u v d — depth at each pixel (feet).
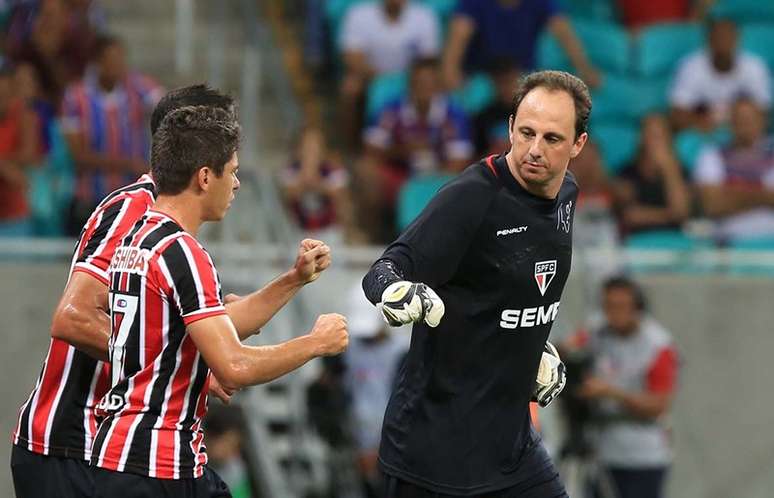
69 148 114.21
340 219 119.96
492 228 53.72
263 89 151.53
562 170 53.62
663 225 123.75
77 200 113.09
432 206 53.57
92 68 123.24
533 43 135.54
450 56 133.39
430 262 53.01
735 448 121.70
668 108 144.05
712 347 121.19
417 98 123.95
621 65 147.02
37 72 126.52
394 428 56.29
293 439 109.29
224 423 97.09
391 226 122.31
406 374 56.24
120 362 51.85
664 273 120.67
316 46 150.20
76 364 55.67
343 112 136.46
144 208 55.52
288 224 118.11
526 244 54.24
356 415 104.01
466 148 124.88
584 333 108.58
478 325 54.80
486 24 134.00
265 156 144.46
